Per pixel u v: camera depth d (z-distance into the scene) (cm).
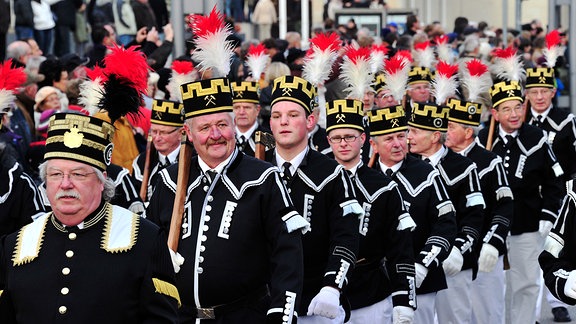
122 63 1041
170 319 997
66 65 2433
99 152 1002
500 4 6481
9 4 2892
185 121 1266
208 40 1284
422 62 2594
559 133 2392
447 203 1722
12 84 1218
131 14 3322
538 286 2173
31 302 989
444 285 1755
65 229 1005
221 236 1230
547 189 2162
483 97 2773
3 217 1495
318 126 2023
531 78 2405
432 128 1844
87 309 980
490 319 1983
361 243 1560
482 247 1908
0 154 1508
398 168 1736
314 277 1438
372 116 1723
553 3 3584
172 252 1238
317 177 1420
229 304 1234
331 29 4009
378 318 1584
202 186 1258
